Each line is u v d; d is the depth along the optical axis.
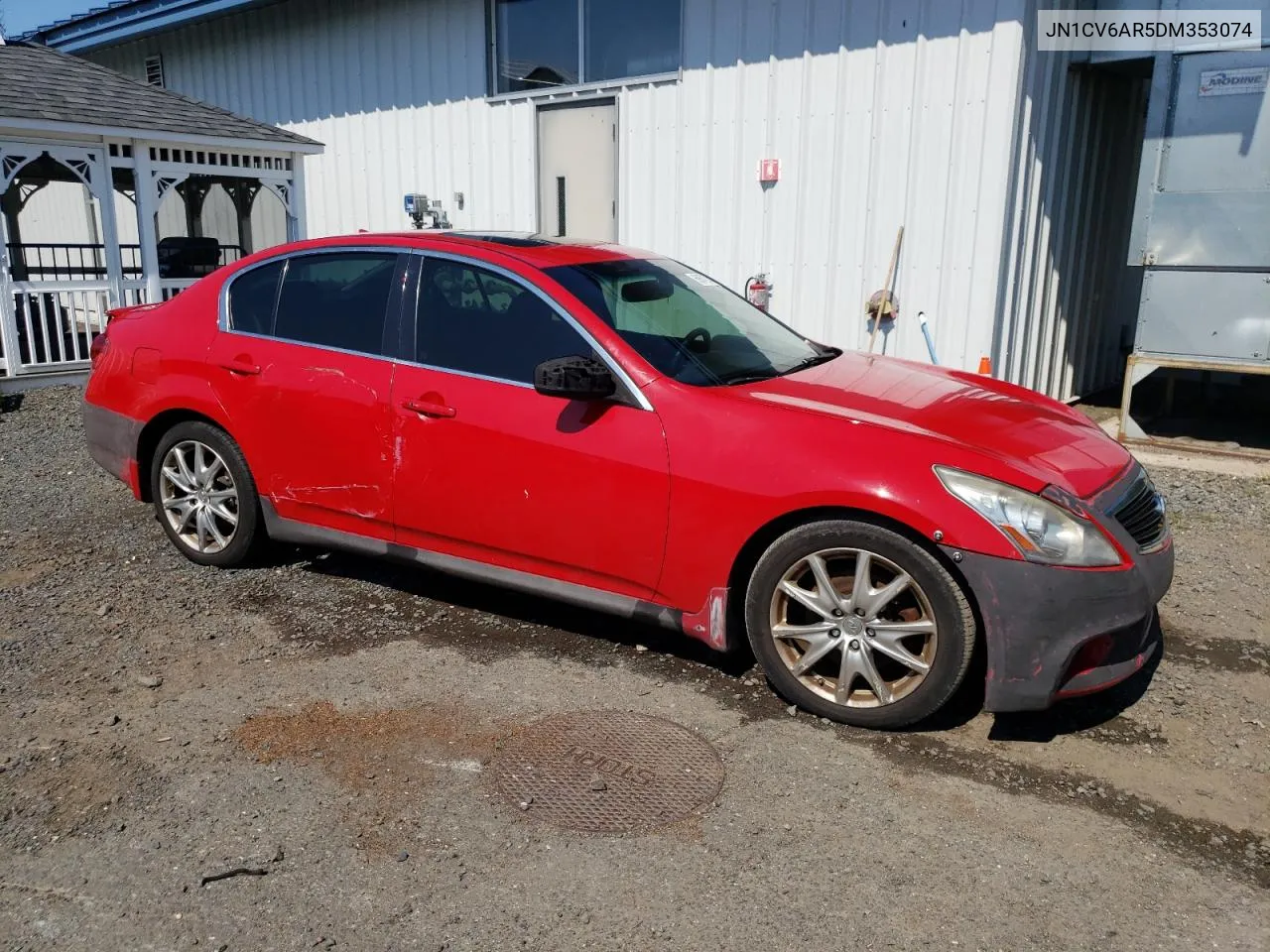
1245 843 3.00
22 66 10.73
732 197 9.09
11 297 9.91
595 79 9.83
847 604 3.52
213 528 5.00
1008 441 3.60
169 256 12.73
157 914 2.67
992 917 2.66
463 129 11.04
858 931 2.61
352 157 12.34
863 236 8.41
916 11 7.80
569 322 4.00
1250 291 7.14
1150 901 2.74
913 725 3.64
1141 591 3.38
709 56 8.98
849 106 8.27
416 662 4.11
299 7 12.55
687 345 4.10
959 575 3.35
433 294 4.33
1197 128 7.12
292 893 2.75
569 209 10.33
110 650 4.21
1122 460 3.82
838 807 3.14
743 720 3.67
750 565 3.77
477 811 3.11
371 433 4.36
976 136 7.69
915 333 8.30
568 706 3.76
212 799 3.17
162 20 13.83
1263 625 4.57
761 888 2.78
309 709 3.72
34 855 2.91
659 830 3.02
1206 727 3.66
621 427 3.80
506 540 4.12
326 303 4.61
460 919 2.65
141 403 5.07
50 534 5.66
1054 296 8.81
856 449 3.47
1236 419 8.70
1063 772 3.36
